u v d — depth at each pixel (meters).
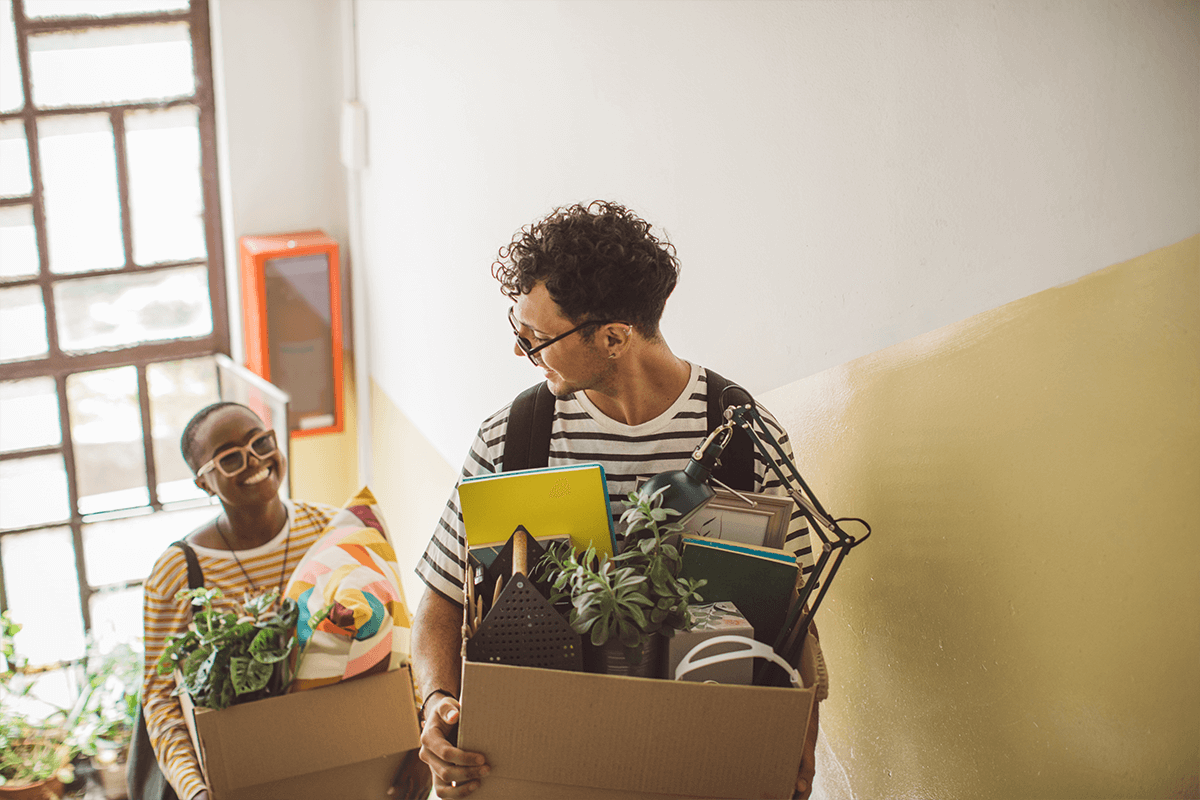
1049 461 1.16
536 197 2.45
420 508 3.76
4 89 3.83
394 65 3.49
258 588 2.14
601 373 1.22
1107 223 1.06
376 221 3.99
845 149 1.42
